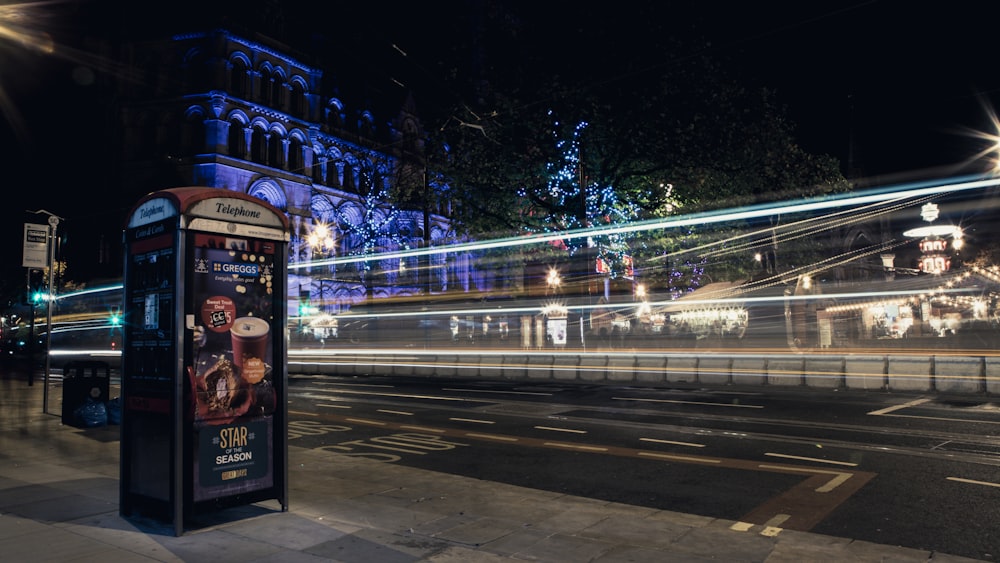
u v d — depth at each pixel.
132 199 55.19
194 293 6.06
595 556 5.39
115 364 38.69
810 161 33.56
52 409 16.05
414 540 5.79
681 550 5.57
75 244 60.56
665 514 6.81
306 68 62.91
